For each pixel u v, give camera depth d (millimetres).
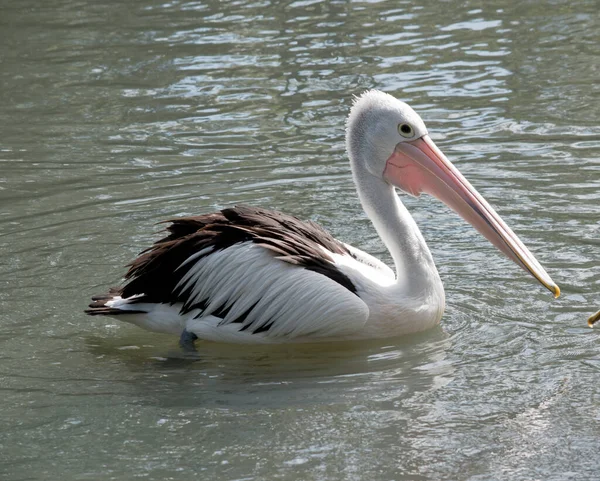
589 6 27422
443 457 8930
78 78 23406
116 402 10227
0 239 14609
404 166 12234
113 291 12359
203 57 24578
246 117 20375
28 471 8875
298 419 9734
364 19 27406
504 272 13219
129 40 26250
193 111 20906
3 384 10664
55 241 14523
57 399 10320
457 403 9930
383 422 9602
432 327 11992
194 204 15828
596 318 10836
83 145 19109
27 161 18281
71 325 12109
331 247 12180
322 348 11711
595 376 10352
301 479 8625
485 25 26234
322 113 20359
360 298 11586
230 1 29812
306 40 25625
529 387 10188
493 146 17938
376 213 12227
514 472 8656
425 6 28500
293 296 11523
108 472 8828
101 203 16047
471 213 12023
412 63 23359
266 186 16594
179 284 11836
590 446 9023
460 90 21297
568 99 20297
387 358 11227
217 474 8758
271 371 11023
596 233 14000
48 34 27125
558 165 16797
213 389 10531
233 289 11648
